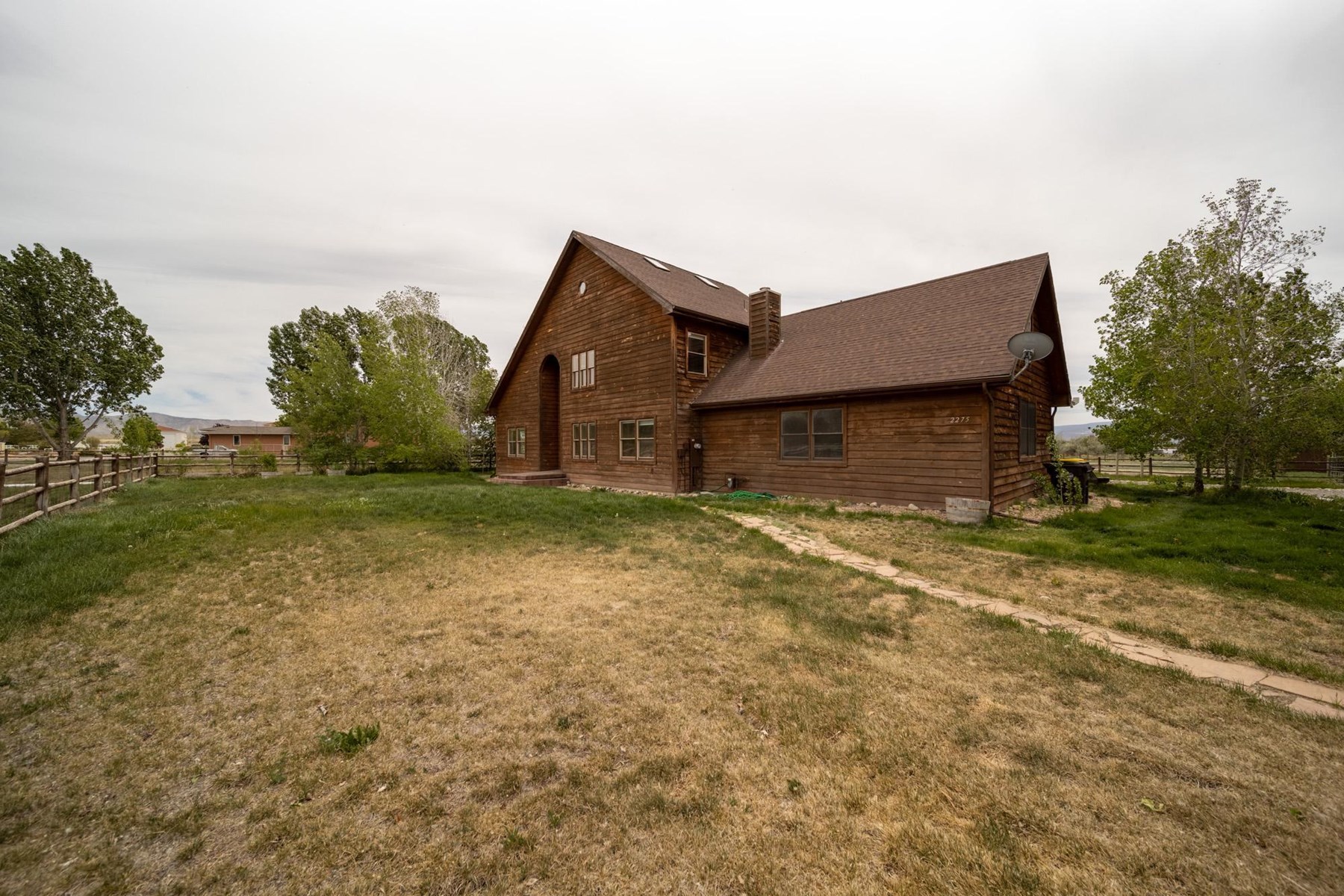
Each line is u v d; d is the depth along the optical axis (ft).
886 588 18.10
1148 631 13.98
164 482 57.36
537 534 27.55
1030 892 5.83
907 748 8.66
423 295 94.58
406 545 24.61
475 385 107.55
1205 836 6.66
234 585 18.26
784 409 44.06
